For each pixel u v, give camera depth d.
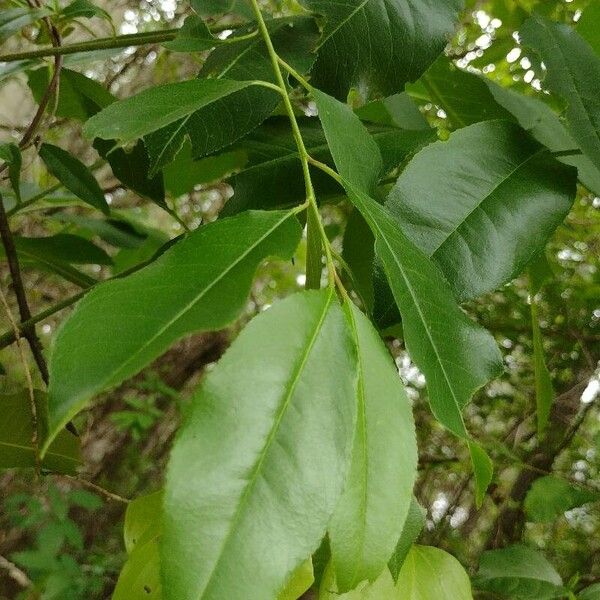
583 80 0.30
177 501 0.13
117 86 0.89
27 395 0.30
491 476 0.18
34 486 1.07
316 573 0.21
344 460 0.15
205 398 0.14
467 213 0.26
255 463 0.14
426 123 0.40
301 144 0.21
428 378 0.17
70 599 0.84
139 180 0.37
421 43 0.29
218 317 0.15
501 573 0.42
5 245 0.39
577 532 0.79
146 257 0.61
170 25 0.83
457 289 0.25
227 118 0.28
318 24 0.31
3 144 0.35
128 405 1.48
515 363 0.83
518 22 0.55
